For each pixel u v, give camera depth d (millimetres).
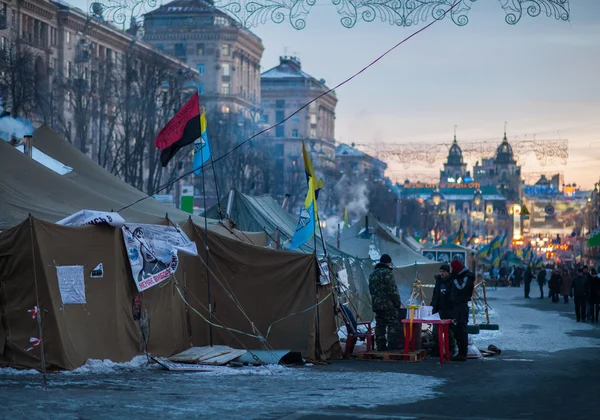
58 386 13203
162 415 10648
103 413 10633
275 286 18828
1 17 74562
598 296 34531
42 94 64312
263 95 198000
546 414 11523
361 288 32250
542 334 27469
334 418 10727
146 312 17047
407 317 20031
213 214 28516
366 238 40844
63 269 15391
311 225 19266
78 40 87438
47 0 83438
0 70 59188
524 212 92250
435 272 39031
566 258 197000
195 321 18641
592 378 15625
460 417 11102
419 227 180000
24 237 15047
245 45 155875
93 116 73750
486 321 31703
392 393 13305
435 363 18500
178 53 145125
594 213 163250
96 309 15844
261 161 108688
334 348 19281
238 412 11039
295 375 15695
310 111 198625
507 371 16781
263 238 24266
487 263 92938
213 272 18938
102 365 15602
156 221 17984
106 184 20688
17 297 15094
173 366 16047
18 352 15008
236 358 17359
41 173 17812
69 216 16297
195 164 19031
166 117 73875
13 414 10297
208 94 147375
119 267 16469
